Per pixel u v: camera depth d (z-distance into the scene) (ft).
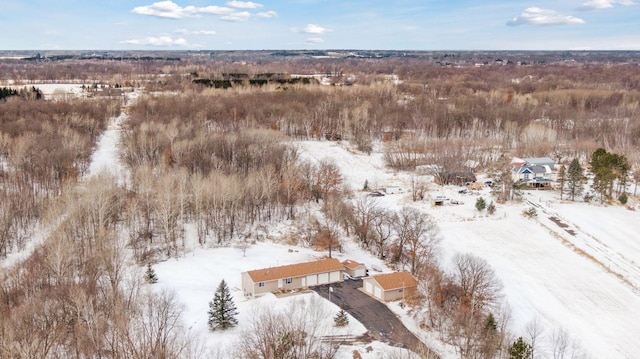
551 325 233.55
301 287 254.88
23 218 324.19
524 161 438.81
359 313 229.66
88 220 293.02
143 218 332.60
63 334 184.75
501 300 251.19
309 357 180.75
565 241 322.75
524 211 369.91
